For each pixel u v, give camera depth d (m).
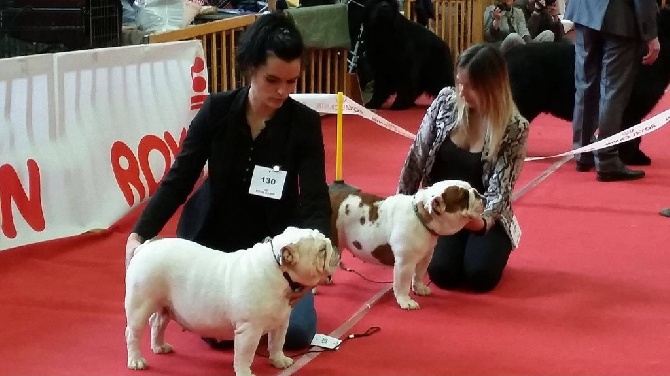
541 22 10.96
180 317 2.74
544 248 4.46
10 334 3.24
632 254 4.36
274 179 2.95
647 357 3.09
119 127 4.90
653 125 5.58
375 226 3.54
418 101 9.76
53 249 4.27
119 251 4.35
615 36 5.68
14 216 4.21
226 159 2.97
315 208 2.94
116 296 3.69
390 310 3.54
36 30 5.48
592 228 4.84
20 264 4.07
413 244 3.44
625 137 5.68
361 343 3.18
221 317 2.67
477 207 3.37
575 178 6.12
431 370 2.96
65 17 5.47
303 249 2.53
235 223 3.06
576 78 6.19
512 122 3.73
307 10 7.92
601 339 3.26
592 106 6.15
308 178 2.96
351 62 8.98
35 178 4.34
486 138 3.75
